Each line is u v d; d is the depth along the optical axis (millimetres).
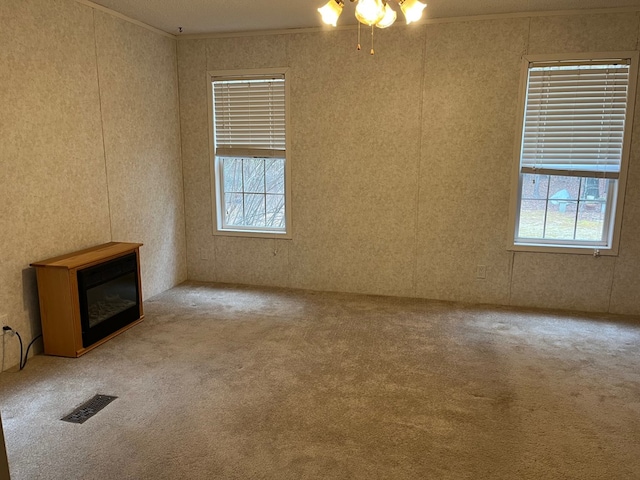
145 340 3461
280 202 4824
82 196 3580
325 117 4438
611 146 3885
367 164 4418
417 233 4414
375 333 3607
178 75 4727
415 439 2266
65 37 3342
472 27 3986
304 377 2891
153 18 4039
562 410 2523
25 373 2924
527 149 4078
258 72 4504
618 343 3424
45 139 3211
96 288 3312
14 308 3029
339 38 4281
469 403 2592
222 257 4988
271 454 2150
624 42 3721
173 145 4742
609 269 4023
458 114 4137
